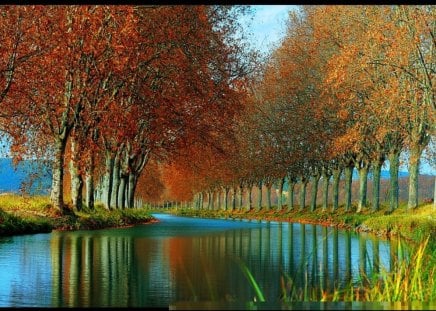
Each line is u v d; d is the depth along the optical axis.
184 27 46.66
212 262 19.84
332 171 74.50
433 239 25.39
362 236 36.19
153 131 53.12
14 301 12.89
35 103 37.19
